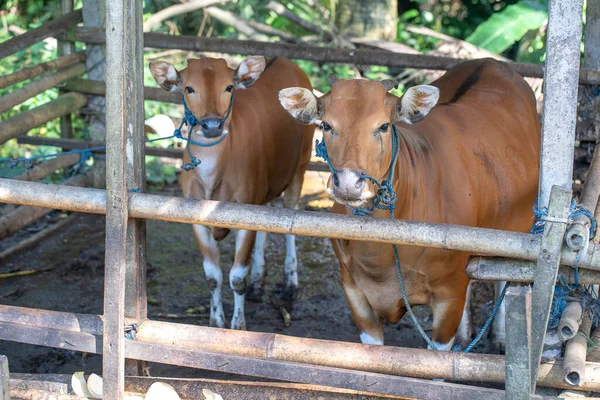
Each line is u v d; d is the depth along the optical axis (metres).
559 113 2.66
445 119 3.87
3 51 6.09
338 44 9.62
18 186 3.11
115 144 2.95
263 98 5.15
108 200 3.00
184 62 9.78
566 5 2.57
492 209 3.88
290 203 5.85
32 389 3.22
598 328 2.98
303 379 2.94
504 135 4.09
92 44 6.91
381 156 3.06
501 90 4.35
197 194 4.71
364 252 3.30
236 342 3.05
